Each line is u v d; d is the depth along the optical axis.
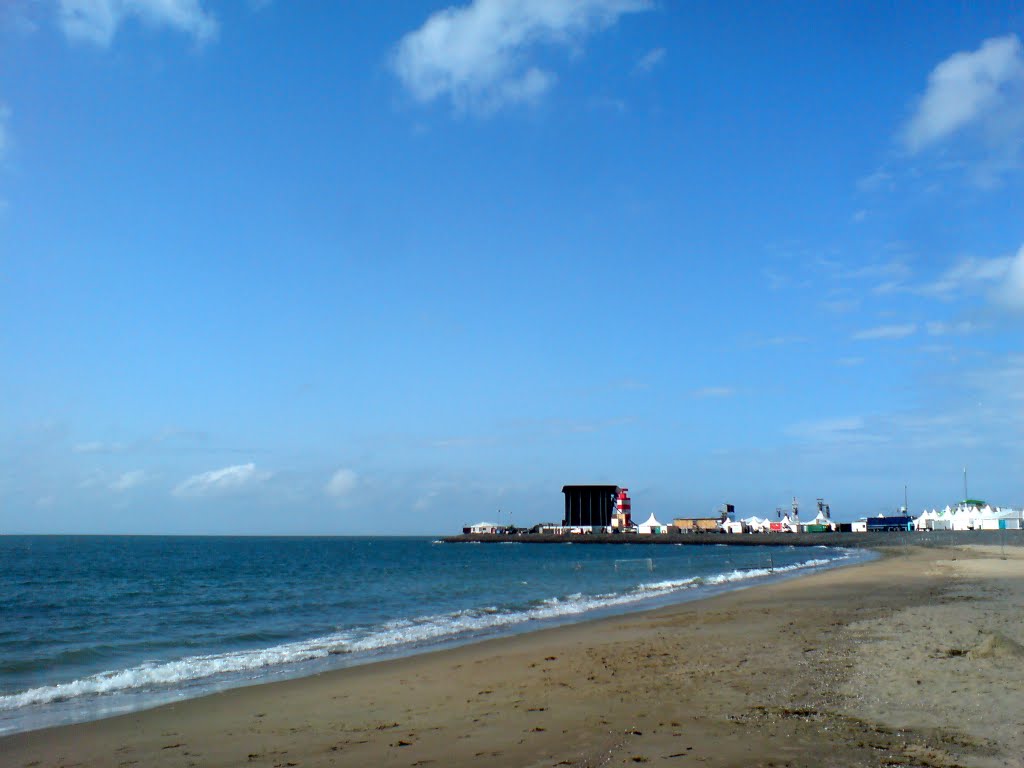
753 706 10.18
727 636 17.98
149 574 59.72
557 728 9.37
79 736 10.10
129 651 19.69
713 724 9.24
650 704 10.58
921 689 10.69
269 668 16.33
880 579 37.41
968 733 8.44
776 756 7.76
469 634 21.55
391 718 10.53
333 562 86.31
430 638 20.83
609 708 10.43
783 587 35.50
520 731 9.32
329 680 14.13
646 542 186.38
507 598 35.22
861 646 15.18
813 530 183.75
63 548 142.00
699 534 184.50
